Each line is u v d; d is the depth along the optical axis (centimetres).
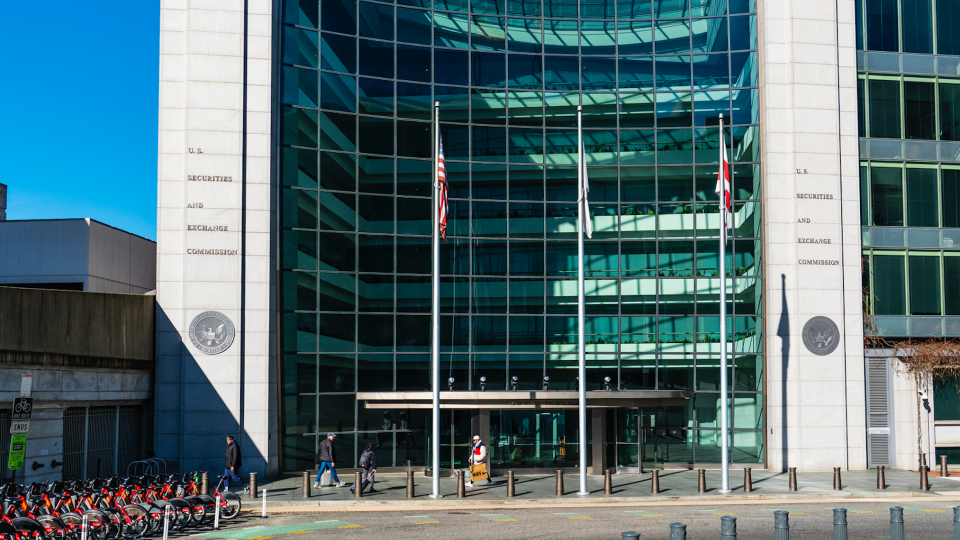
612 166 3550
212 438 2942
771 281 3350
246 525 2016
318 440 3183
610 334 3475
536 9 3622
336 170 3325
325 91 3325
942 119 3553
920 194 3506
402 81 3466
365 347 3306
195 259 2989
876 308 3438
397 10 3491
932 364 3319
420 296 3391
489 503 2448
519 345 3450
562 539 1800
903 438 3369
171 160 3033
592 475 3134
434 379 2622
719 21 3556
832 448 3291
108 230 3309
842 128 3434
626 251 3512
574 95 3588
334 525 2014
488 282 3469
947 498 2589
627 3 3634
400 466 3306
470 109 3528
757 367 3397
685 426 3397
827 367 3319
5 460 2294
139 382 2898
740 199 3466
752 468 3350
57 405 2475
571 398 3039
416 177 3438
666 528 1956
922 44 3572
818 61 3431
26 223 3181
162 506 1883
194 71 3056
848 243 3381
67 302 2525
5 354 2252
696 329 3450
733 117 3503
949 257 3494
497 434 3158
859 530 1931
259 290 3034
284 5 3269
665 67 3578
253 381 2994
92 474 2688
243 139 3070
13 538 1530
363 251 3344
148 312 2948
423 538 1812
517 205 3522
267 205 3072
